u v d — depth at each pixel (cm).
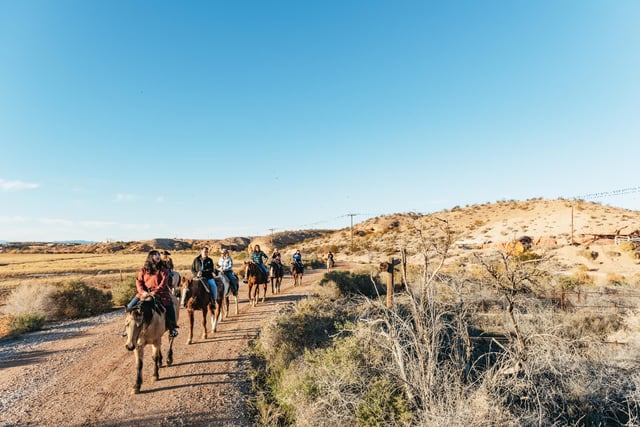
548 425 618
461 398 561
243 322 1371
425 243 619
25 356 1035
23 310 1564
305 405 664
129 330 727
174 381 834
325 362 769
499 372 644
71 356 1023
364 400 634
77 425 642
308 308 1330
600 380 773
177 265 4919
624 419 754
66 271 4622
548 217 5809
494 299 1124
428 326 636
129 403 724
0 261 7212
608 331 1230
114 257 8556
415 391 620
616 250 3319
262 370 930
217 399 752
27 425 641
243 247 13688
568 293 1596
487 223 6431
